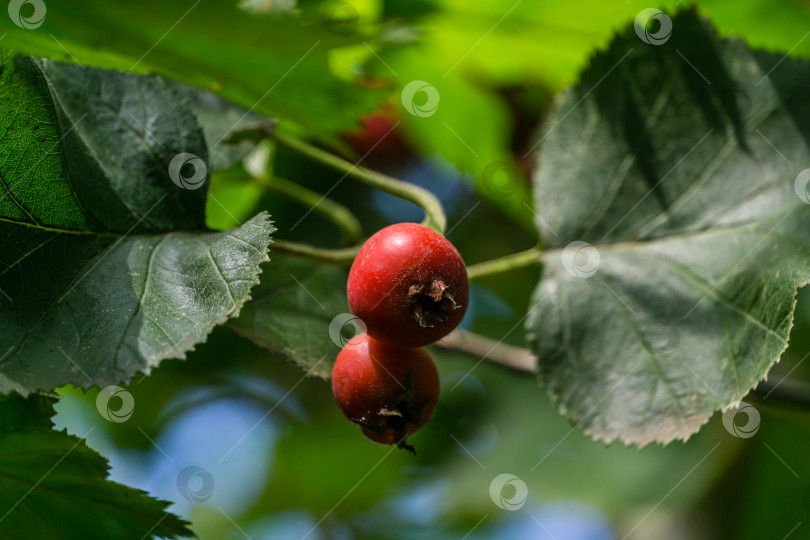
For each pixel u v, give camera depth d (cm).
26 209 29
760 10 36
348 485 48
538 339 32
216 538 50
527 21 37
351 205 42
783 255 30
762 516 39
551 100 40
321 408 45
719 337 31
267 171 35
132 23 30
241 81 32
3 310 29
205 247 29
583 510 41
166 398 42
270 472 48
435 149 41
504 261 32
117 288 29
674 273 31
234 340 40
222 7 30
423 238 30
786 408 33
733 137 32
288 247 31
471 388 42
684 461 40
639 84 32
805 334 39
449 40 38
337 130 33
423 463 45
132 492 29
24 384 28
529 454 41
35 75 29
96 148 30
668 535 39
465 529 45
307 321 32
